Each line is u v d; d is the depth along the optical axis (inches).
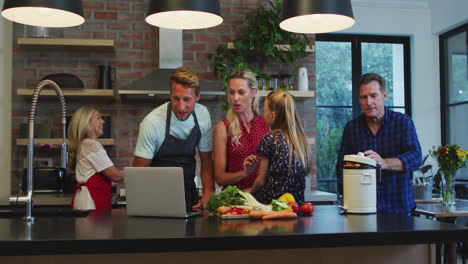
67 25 97.9
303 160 82.7
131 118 182.7
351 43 230.7
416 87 228.2
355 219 71.0
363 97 99.2
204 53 188.2
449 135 223.9
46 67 179.6
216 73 183.5
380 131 102.0
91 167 124.1
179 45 179.9
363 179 78.3
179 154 99.3
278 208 73.4
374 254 68.4
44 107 177.8
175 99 90.0
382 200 98.7
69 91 168.2
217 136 98.3
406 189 98.6
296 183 82.3
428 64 229.1
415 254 69.7
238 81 96.0
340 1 85.2
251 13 191.3
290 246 56.1
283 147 81.6
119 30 184.2
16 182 175.2
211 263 63.9
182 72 89.0
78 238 53.8
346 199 79.6
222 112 176.7
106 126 171.5
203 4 83.3
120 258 61.9
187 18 92.0
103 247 53.5
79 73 181.5
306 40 182.1
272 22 178.2
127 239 53.7
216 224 66.1
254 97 102.3
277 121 84.7
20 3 84.5
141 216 76.7
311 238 56.7
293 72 192.5
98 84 173.9
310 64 194.1
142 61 184.7
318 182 225.5
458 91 216.8
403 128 99.8
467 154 142.7
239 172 91.4
